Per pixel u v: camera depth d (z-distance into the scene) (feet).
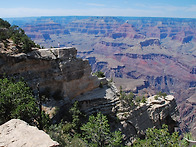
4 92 78.69
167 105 205.77
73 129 135.23
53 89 152.66
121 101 174.60
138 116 176.35
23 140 45.32
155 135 102.32
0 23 180.45
